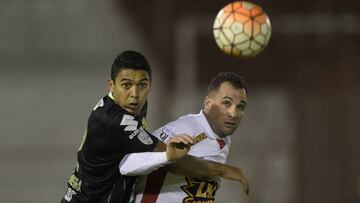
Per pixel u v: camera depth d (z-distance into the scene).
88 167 18.86
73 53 65.69
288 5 62.81
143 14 64.88
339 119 60.88
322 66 62.03
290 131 61.44
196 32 63.16
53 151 63.97
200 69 63.06
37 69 65.81
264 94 62.56
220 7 63.16
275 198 60.03
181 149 17.16
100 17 65.75
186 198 19.20
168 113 61.56
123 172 18.38
